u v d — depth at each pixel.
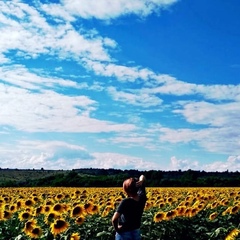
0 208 19.03
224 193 32.91
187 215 18.23
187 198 25.48
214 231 17.00
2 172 143.75
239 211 19.91
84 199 25.28
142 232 17.05
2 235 14.79
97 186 79.69
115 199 22.52
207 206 21.88
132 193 11.08
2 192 40.97
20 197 29.89
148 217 18.19
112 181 80.25
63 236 13.84
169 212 17.53
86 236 15.20
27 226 13.95
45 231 14.31
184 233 17.75
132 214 10.98
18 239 13.54
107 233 14.94
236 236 12.05
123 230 10.96
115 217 10.93
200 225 18.66
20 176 136.88
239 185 83.38
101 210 20.55
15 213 19.39
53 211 16.41
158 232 17.05
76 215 16.14
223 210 21.56
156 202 23.09
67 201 26.53
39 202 24.50
